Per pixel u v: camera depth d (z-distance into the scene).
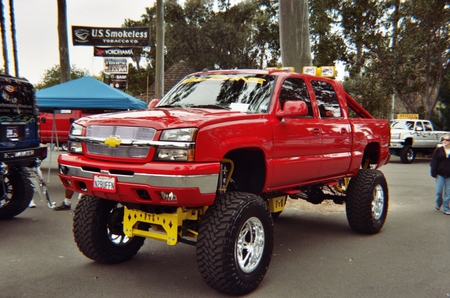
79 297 4.30
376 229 7.01
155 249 6.04
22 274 4.95
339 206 9.27
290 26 9.40
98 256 5.17
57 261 5.43
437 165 9.13
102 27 19.28
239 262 4.38
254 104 5.18
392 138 21.09
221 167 4.62
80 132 4.69
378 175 7.00
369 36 26.69
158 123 4.20
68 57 17.28
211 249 4.19
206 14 39.66
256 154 5.00
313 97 5.94
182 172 3.99
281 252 6.03
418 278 5.02
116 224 5.20
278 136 5.06
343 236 6.95
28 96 7.40
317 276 5.05
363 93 27.06
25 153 7.17
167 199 4.09
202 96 5.52
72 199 9.73
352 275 5.09
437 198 9.30
